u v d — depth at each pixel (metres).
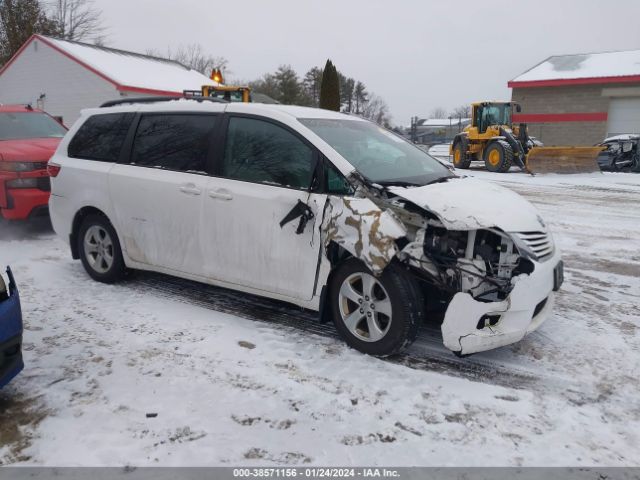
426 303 3.84
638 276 5.89
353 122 4.70
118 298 4.90
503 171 18.31
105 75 23.78
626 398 3.29
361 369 3.59
